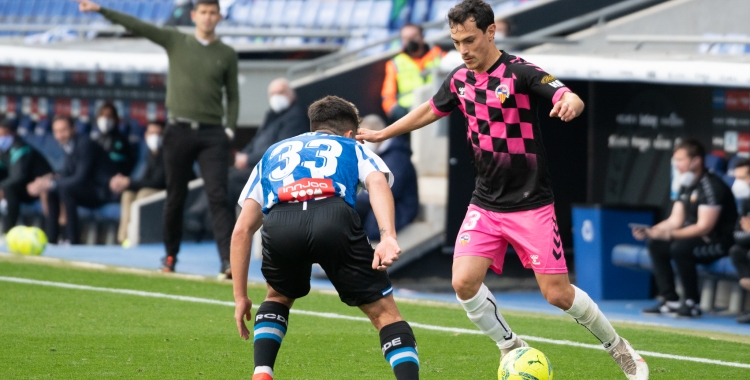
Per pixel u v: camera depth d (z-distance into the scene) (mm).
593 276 31609
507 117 16297
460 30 16094
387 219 13414
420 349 20047
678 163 27406
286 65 47688
